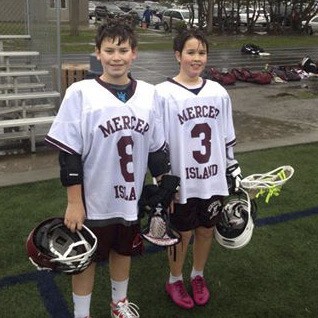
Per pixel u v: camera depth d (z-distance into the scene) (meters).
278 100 8.95
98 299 2.79
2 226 3.63
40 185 4.46
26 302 2.75
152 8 39.88
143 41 21.64
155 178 2.30
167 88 2.41
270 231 3.66
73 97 2.05
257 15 28.59
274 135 6.40
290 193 4.39
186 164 2.46
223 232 2.57
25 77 7.86
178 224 2.55
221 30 28.55
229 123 2.56
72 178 2.06
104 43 2.04
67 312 2.68
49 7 6.63
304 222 3.83
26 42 8.07
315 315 2.68
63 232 2.15
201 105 2.42
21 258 3.21
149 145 2.22
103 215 2.19
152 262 3.20
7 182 4.50
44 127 6.15
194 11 29.48
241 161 5.28
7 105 6.66
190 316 2.65
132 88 2.12
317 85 10.98
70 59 14.59
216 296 2.84
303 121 7.26
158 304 2.75
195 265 2.80
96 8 39.53
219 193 2.54
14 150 5.48
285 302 2.79
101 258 2.29
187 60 2.38
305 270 3.14
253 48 17.80
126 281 2.45
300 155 5.55
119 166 2.12
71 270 2.04
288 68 12.37
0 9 8.45
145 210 2.29
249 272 3.10
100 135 2.06
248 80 11.17
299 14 29.00
